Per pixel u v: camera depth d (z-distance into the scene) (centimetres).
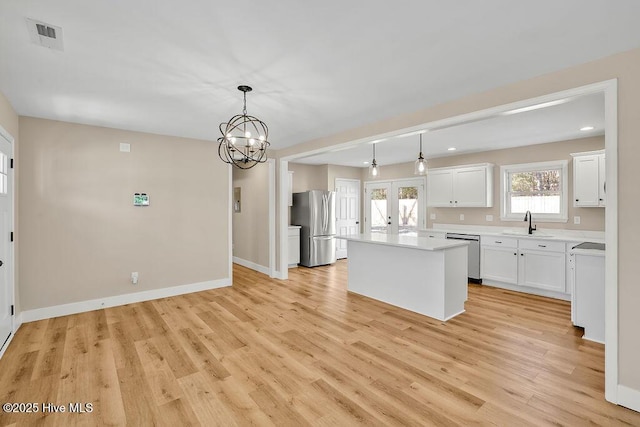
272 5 157
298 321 347
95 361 257
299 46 199
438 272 352
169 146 442
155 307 395
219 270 493
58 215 363
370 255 437
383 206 746
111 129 397
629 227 199
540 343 290
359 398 209
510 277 472
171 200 445
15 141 324
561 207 473
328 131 417
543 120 361
